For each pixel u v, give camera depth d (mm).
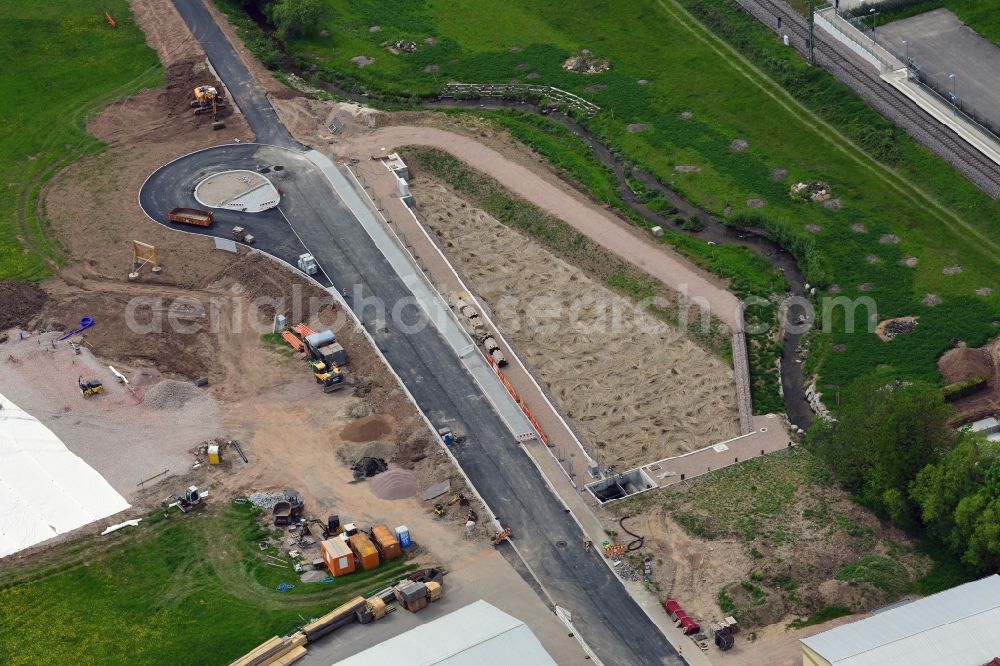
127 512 136875
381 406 150250
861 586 123812
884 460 128875
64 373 155875
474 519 134500
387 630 121562
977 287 161875
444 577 128125
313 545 132375
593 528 133500
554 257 174125
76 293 168625
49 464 143000
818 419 141000
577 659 119625
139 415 149750
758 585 125562
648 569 128250
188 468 142375
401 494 138375
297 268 169750
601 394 154250
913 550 128375
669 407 152000
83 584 128750
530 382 153750
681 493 137750
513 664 110688
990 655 109125
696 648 120375
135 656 120938
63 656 121562
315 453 144125
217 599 126062
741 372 154500
